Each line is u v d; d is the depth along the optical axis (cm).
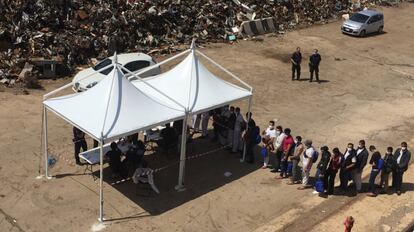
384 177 1634
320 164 1595
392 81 2811
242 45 3120
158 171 1681
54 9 2584
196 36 3042
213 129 1958
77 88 2084
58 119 1983
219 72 2636
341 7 4219
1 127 1869
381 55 3262
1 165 1631
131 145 1588
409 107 2452
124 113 1470
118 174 1605
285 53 3069
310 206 1566
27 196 1490
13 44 2383
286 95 2444
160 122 1498
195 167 1727
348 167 1599
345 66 2972
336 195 1636
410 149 2008
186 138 1677
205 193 1588
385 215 1540
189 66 1706
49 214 1419
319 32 3622
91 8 2709
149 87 1686
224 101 1664
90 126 1429
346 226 1330
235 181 1669
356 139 2050
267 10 3569
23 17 2469
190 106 1591
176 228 1409
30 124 1916
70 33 2550
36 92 2184
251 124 1747
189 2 3166
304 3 3878
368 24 3656
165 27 2952
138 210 1472
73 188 1546
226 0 3381
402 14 4488
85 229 1370
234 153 1836
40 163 1662
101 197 1389
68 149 1770
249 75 2647
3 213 1406
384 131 2155
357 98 2506
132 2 2900
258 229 1438
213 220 1461
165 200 1534
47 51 2411
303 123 2153
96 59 2531
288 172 1703
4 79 2220
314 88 2575
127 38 2727
